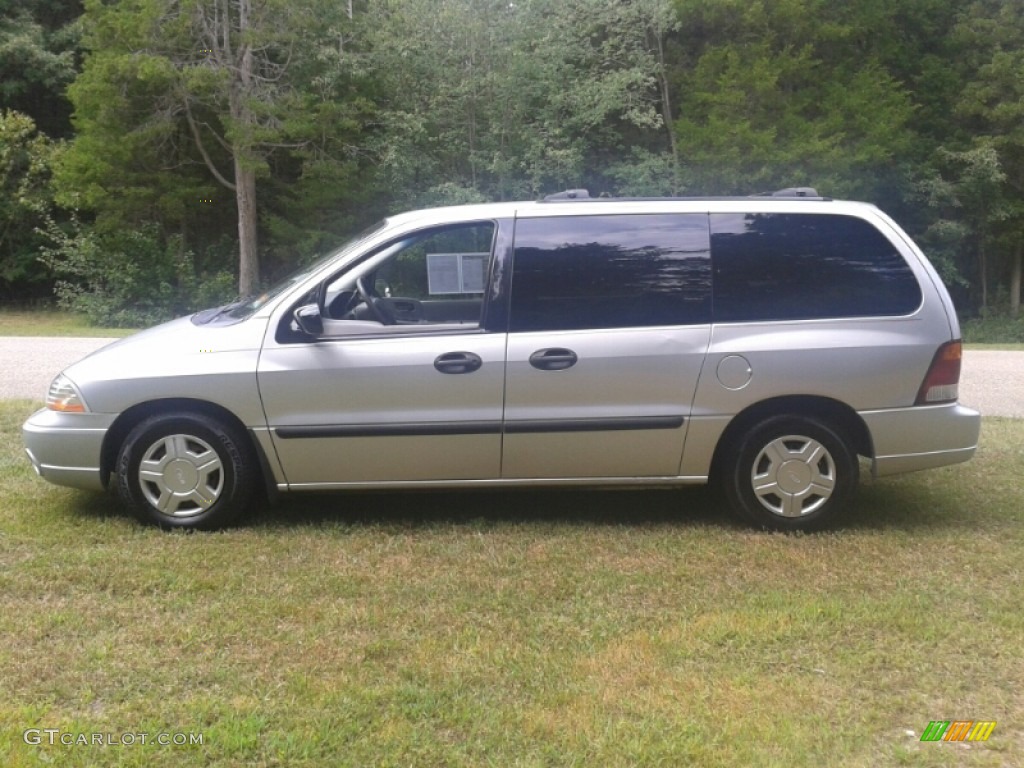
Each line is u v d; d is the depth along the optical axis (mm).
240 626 3846
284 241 23203
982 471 6469
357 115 22203
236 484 5020
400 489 5082
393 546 4859
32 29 23875
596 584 4355
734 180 22359
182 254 23312
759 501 5102
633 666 3545
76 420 4977
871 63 24078
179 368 4938
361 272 5059
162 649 3646
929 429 5047
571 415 4969
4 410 7961
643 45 23969
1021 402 9508
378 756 2951
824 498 5098
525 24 22062
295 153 21625
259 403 4930
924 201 25047
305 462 5000
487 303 4992
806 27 23547
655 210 5090
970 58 26812
